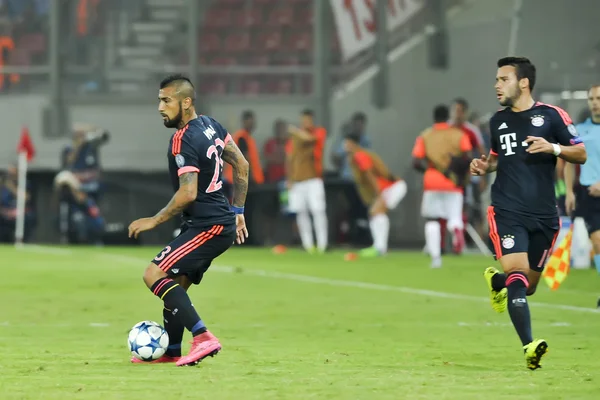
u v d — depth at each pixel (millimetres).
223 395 21469
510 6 88125
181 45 102188
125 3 101875
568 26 85250
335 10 95625
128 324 36250
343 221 90500
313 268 65438
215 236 25844
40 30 100375
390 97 94250
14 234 93312
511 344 30906
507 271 26656
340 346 30422
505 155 27344
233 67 98375
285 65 100500
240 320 37625
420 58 93250
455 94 92562
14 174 93312
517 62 27359
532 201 26984
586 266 65250
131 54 101562
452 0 92562
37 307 42031
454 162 65062
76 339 31984
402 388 22453
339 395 21484
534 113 27219
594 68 84562
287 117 95750
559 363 26703
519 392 21938
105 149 95438
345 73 95750
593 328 35188
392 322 37062
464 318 38406
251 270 63594
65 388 22469
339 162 90250
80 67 98750
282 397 21203
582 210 41750
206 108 96062
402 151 94062
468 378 24000
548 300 45781
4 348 29719
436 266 66062
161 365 26125
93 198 91500
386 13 93750
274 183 90625
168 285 25609
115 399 21000
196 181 25328
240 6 102500
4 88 97938
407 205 92438
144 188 94312
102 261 70750
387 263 70375
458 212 65625
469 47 91438
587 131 41625
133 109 95938
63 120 96062
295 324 36375
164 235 93500
